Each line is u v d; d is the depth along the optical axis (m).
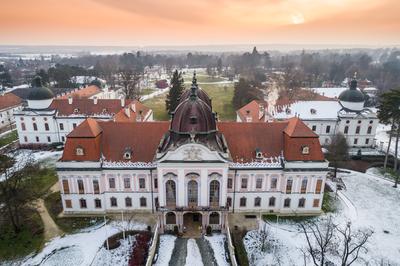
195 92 60.28
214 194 59.28
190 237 57.81
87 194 63.22
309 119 101.38
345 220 63.69
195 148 55.47
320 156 62.94
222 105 164.88
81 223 61.69
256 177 63.16
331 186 77.38
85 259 52.72
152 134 65.44
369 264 51.81
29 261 52.31
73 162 61.03
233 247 53.66
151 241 56.88
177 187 57.97
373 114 101.56
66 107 102.56
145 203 64.56
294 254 54.19
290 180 63.38
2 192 58.53
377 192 75.25
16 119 99.00
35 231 59.06
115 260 52.78
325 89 165.38
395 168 85.00
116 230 59.62
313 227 61.25
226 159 56.47
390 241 57.66
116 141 64.50
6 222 61.47
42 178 78.44
